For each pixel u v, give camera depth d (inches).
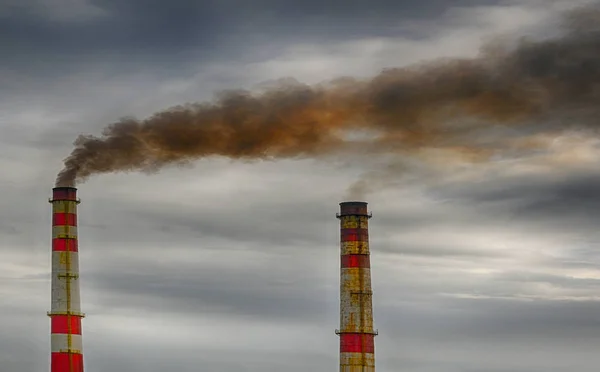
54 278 4948.3
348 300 5216.5
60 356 4928.6
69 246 4955.7
